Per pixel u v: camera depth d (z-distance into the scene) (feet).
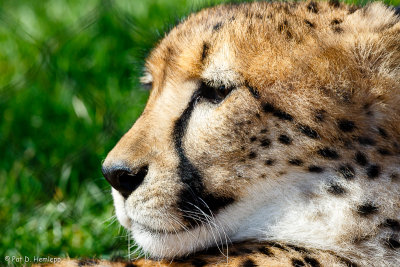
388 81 19.29
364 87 19.24
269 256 19.06
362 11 21.27
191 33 21.17
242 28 20.18
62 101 34.47
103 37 37.93
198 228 20.11
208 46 20.07
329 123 19.06
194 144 19.74
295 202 19.72
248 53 19.70
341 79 19.30
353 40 19.86
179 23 23.85
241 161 19.65
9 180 30.17
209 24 21.08
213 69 19.81
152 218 19.94
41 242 26.71
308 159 19.27
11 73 37.24
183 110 20.07
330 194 19.31
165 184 19.71
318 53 19.61
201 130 19.71
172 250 20.48
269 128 19.43
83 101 33.86
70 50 37.01
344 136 18.99
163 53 22.00
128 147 19.81
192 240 20.26
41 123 33.78
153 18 38.37
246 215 20.18
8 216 28.50
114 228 26.94
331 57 19.54
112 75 35.96
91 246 26.53
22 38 38.04
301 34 20.06
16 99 34.86
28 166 31.12
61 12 40.96
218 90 19.77
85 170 30.99
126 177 19.90
